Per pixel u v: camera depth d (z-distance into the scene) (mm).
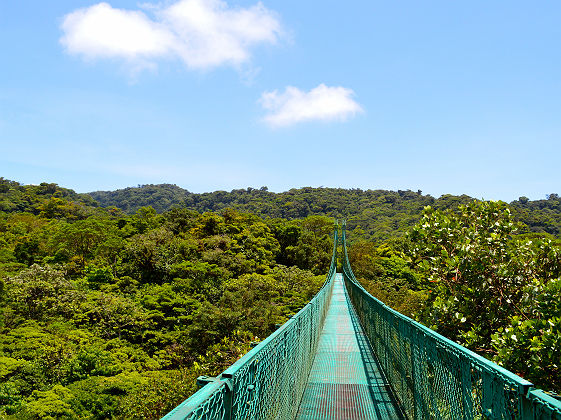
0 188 95562
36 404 16875
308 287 36750
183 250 40938
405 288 30406
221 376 1630
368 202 135625
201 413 1273
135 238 43406
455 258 6336
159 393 15086
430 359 3068
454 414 2449
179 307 29172
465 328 5871
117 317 27578
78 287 32656
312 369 6016
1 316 25453
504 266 6051
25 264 38219
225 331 24953
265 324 26234
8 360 20141
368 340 8297
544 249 6414
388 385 5129
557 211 85312
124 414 15680
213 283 34531
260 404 2240
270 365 2584
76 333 24984
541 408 1378
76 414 16969
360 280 34469
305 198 140750
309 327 5672
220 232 51562
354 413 4141
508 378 1620
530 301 5395
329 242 60312
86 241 42438
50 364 21000
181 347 24891
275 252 53531
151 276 37312
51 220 65125
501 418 1715
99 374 21266
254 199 150875
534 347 4008
